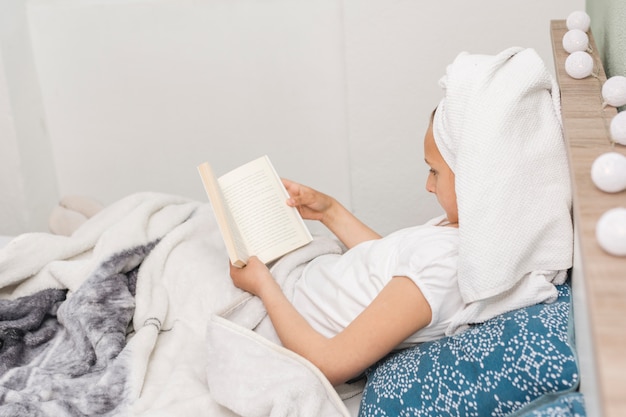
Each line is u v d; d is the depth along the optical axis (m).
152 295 1.34
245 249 1.29
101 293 1.31
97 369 1.20
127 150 2.54
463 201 1.00
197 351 1.26
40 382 1.15
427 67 2.20
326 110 2.39
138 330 1.29
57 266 1.38
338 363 1.04
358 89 2.25
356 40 2.20
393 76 2.22
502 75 1.04
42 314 1.34
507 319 0.96
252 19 2.33
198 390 1.13
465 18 2.13
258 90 2.40
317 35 2.31
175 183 2.55
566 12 2.07
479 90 1.03
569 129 0.95
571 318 0.92
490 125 1.01
